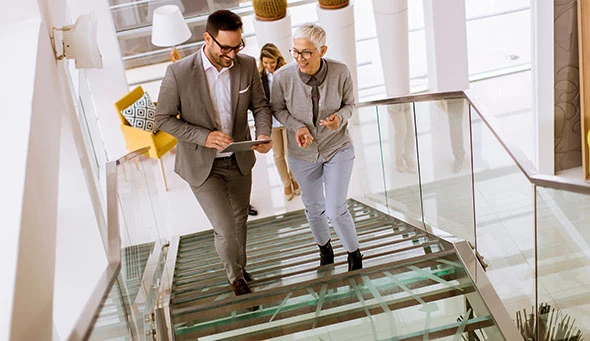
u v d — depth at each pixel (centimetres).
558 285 376
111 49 867
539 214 377
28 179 303
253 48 1012
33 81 373
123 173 496
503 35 1041
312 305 407
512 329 367
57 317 531
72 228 510
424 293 404
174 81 439
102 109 889
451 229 580
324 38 439
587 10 752
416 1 1004
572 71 792
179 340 411
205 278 557
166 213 852
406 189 639
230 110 457
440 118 539
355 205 756
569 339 377
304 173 484
